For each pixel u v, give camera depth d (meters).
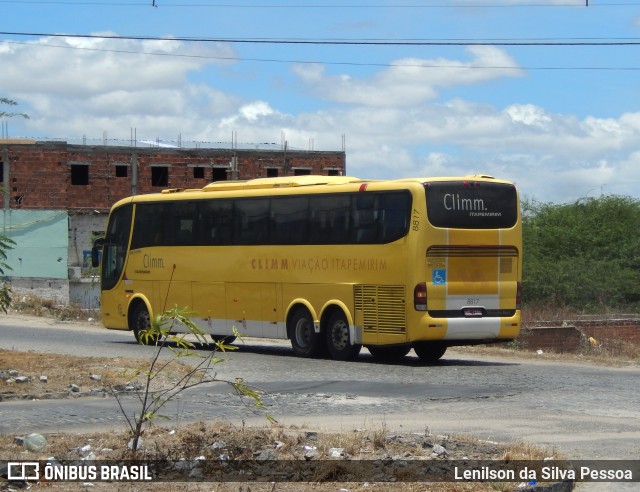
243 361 24.59
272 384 19.70
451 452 11.62
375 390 18.86
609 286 52.44
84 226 71.44
